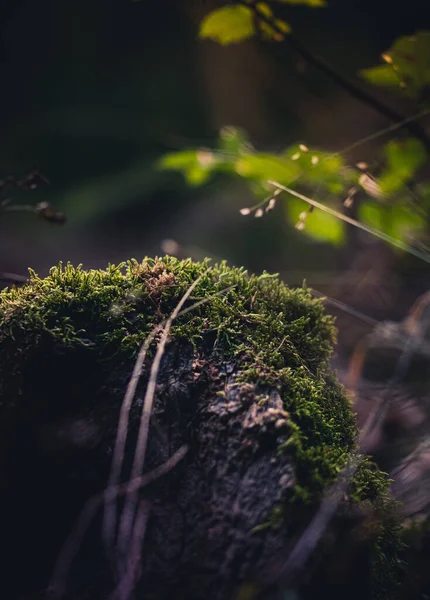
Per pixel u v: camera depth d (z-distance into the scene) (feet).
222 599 1.55
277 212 5.31
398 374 2.29
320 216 2.36
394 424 2.26
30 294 1.78
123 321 1.76
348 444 1.73
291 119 6.68
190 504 1.62
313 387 1.72
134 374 1.68
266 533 1.55
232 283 1.86
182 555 1.59
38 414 1.69
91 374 1.71
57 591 1.61
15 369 1.70
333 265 4.60
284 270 4.88
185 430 1.67
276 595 1.51
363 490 1.67
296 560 1.52
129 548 1.60
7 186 2.22
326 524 1.55
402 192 2.30
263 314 1.81
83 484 1.66
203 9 2.85
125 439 1.66
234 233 5.49
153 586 1.58
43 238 6.11
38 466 1.68
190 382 1.69
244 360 1.71
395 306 3.34
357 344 2.75
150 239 6.34
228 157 2.33
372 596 1.61
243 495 1.59
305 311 1.91
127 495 1.63
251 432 1.62
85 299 1.77
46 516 1.67
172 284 1.81
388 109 2.27
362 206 2.34
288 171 2.25
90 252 6.00
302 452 1.59
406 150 2.25
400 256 3.16
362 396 2.31
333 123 4.85
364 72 2.21
